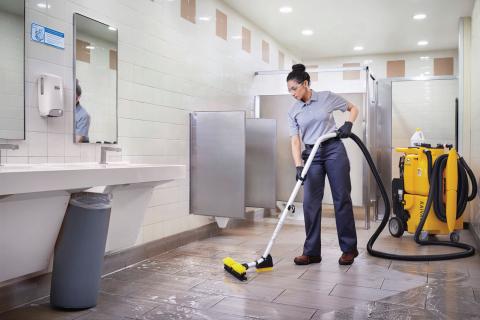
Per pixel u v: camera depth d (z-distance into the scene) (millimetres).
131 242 2848
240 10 5008
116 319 2098
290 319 2105
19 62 2309
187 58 4020
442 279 2807
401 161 4508
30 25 2414
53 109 2459
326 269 3053
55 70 2570
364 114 4980
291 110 3264
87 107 2793
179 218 3895
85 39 2777
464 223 5172
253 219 5410
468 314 2172
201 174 4031
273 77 6168
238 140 3898
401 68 6945
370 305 2303
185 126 3988
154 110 3533
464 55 5188
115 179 2195
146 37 3426
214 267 3096
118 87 3115
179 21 3883
